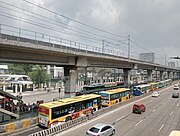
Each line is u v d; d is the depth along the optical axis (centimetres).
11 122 2534
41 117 2655
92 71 14688
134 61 6756
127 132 2442
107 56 4959
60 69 13075
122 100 4931
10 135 2267
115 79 14388
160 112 3731
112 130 2338
